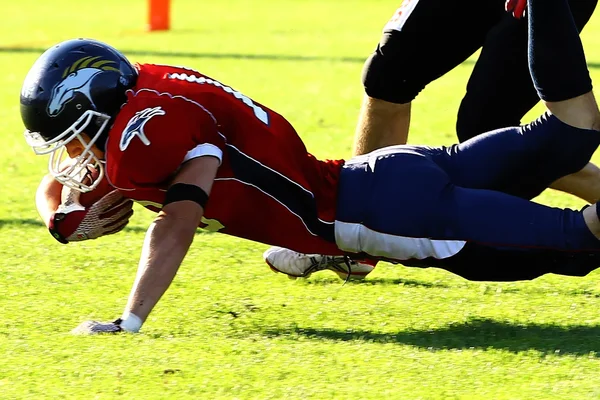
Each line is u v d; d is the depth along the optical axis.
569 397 10.91
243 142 13.11
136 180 12.50
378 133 16.91
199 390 11.11
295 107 31.75
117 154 12.39
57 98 12.80
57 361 11.90
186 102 12.73
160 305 14.59
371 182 13.26
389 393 11.04
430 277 16.08
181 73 13.28
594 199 15.73
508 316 14.05
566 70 13.12
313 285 15.76
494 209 12.95
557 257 12.96
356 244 13.35
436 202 13.01
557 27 13.02
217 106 13.02
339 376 11.56
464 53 16.34
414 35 15.78
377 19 58.38
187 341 12.77
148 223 19.50
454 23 15.75
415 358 12.17
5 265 16.70
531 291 15.24
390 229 13.09
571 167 13.50
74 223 13.87
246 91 34.66
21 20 60.03
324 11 64.19
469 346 12.70
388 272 16.36
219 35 51.25
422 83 16.45
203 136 12.63
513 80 15.61
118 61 13.09
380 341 12.94
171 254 12.34
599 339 12.89
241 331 13.46
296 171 13.25
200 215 12.37
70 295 15.12
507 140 13.46
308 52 44.34
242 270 16.52
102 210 13.92
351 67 39.88
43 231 18.88
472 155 13.52
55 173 13.38
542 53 13.14
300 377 11.52
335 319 14.04
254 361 12.02
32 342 12.68
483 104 15.89
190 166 12.45
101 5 68.75
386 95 16.48
